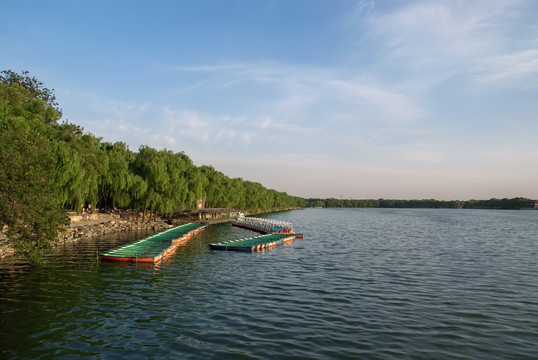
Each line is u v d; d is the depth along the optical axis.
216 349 17.45
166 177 76.00
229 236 72.25
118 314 22.16
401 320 22.16
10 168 25.53
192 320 21.42
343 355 17.09
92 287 28.23
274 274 35.38
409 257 47.41
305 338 19.03
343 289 29.66
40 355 16.42
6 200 25.42
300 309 24.02
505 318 22.81
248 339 18.77
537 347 18.42
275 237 68.00
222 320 21.55
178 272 34.94
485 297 27.70
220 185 123.25
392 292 28.86
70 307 23.20
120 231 68.75
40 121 43.84
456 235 81.06
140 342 18.09
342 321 21.80
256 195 167.12
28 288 27.31
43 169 28.83
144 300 25.23
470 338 19.47
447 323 21.73
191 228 79.19
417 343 18.67
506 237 76.69
